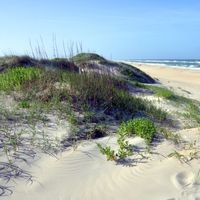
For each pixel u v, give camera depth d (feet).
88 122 20.29
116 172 13.98
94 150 15.89
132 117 23.62
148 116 24.75
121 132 18.33
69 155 15.23
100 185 12.96
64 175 13.55
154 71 126.52
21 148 15.31
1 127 17.63
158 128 19.97
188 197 12.06
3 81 27.32
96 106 23.21
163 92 38.52
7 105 21.74
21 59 43.16
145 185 12.92
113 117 22.57
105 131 19.17
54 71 30.27
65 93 23.66
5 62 42.73
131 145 16.58
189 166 14.37
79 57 63.16
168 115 27.02
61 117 20.29
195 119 26.91
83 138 17.75
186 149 16.28
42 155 14.97
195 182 13.12
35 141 16.25
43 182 12.91
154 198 11.99
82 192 12.45
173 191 12.46
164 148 16.38
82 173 13.83
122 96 26.16
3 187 12.37
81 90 24.16
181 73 115.75
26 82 26.21
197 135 18.47
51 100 22.71
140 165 14.55
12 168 13.61
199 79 92.79
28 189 12.40
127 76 61.87
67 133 17.84
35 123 18.80
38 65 38.50
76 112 21.56
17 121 18.85
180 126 23.95
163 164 14.61
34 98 23.45
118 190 12.59
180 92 53.16
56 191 12.43
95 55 64.64
